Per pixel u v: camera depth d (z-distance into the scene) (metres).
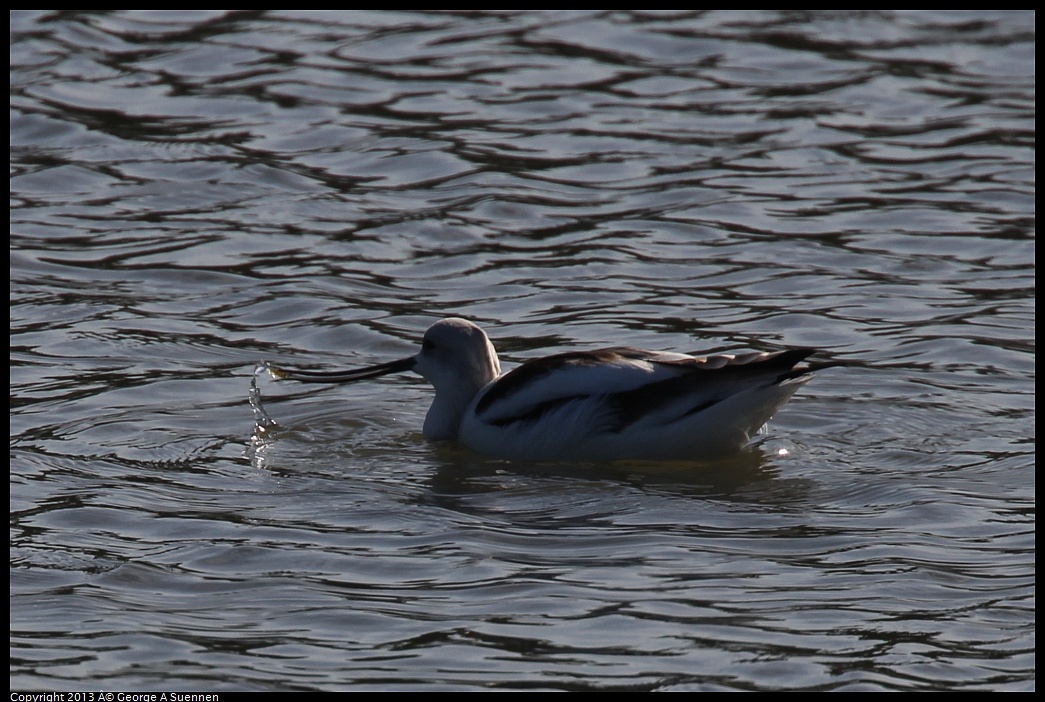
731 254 19.33
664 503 12.73
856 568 11.30
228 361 16.38
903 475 13.23
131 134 23.08
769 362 13.47
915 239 19.70
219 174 21.78
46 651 10.12
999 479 13.09
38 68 25.28
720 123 23.70
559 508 12.64
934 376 15.70
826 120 23.81
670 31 27.34
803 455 13.80
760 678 9.69
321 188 21.42
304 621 10.51
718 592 10.90
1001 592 10.87
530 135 23.20
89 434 14.29
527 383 14.05
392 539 11.94
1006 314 17.38
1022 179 21.61
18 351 16.42
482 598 10.84
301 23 27.75
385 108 24.16
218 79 25.20
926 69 25.88
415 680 9.71
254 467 13.66
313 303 17.89
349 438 14.55
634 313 17.62
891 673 9.75
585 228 20.11
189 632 10.38
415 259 19.25
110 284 18.42
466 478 13.45
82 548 11.74
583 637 10.23
